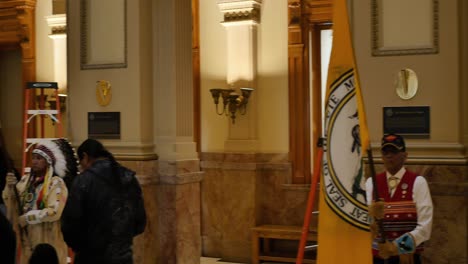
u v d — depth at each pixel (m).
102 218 4.13
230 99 8.46
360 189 3.19
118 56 6.52
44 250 2.69
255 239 8.29
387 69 4.96
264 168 8.63
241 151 8.57
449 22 4.83
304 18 8.41
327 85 3.28
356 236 3.18
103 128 6.57
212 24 8.85
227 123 8.73
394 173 3.91
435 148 4.82
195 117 8.93
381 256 3.66
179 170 6.48
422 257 4.86
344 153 3.22
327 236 3.24
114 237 4.14
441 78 4.84
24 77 9.85
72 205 4.09
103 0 6.57
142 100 6.44
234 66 8.62
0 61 10.08
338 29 3.23
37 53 9.86
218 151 8.80
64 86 9.64
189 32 6.70
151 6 6.56
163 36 6.53
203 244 8.84
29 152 9.55
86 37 6.66
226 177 8.66
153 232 6.45
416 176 3.88
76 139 6.71
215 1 8.83
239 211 8.57
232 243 8.61
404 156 3.90
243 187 8.55
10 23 9.91
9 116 10.02
